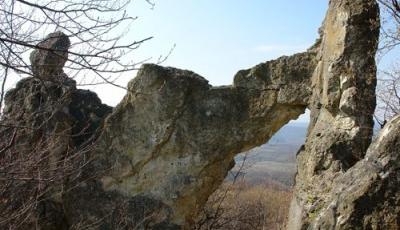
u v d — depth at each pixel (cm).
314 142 782
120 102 984
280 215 1623
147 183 950
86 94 1122
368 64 765
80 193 958
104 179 961
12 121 486
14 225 533
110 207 951
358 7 772
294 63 902
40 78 307
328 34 830
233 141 923
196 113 936
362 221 474
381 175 477
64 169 556
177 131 938
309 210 687
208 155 928
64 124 931
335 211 502
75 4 346
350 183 509
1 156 480
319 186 716
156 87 946
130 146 960
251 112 918
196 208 965
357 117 753
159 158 950
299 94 885
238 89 929
